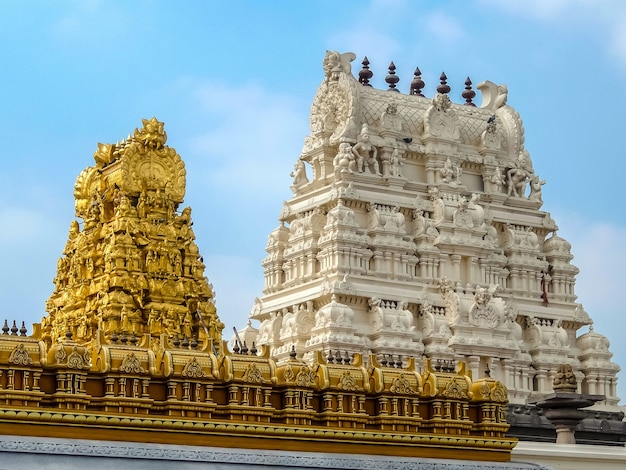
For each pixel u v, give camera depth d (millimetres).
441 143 91812
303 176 90500
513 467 31016
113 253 30141
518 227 94938
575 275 95812
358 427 29297
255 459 27328
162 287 30312
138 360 26875
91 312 30234
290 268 87375
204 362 27781
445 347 85312
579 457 42594
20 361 25641
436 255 88250
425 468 29594
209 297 31141
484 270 90188
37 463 24766
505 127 96938
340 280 83438
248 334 87938
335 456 28516
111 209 31672
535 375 91000
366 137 88062
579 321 94375
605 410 92438
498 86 99312
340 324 81375
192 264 31094
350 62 91375
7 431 25328
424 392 30469
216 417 27547
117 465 25500
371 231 86312
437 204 89812
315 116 90938
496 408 31297
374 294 84125
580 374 93438
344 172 86812
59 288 32344
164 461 26188
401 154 89875
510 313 89875
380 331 82812
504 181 95875
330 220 84938
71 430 25906
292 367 28703
